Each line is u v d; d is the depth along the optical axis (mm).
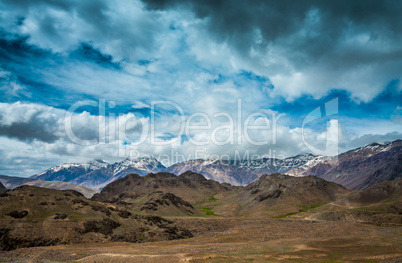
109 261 100312
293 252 111625
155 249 123125
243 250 115000
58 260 110750
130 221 181625
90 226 154875
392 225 189250
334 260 100250
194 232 192875
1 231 135375
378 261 98250
